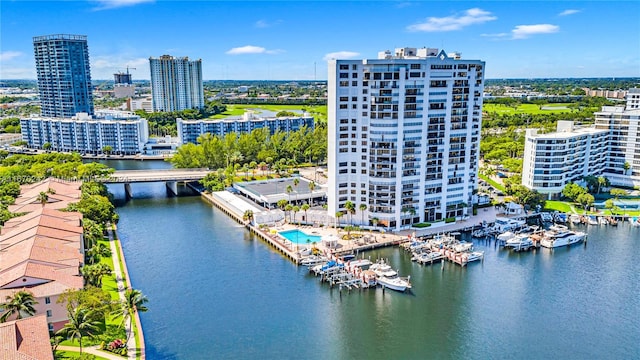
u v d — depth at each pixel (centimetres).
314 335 13275
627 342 12988
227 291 15725
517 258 18700
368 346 12825
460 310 14650
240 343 12850
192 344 12762
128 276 16425
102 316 12088
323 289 15962
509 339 13125
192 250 19312
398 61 19588
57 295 12369
